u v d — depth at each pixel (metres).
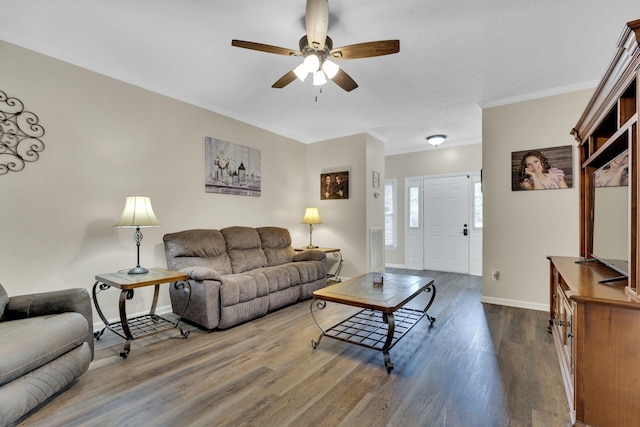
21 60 2.46
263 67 2.91
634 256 1.50
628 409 1.40
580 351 1.48
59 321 1.91
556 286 2.57
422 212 6.32
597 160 2.38
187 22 2.23
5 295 2.05
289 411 1.71
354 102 3.79
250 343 2.62
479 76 3.08
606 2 2.01
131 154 3.14
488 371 2.15
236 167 4.25
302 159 5.50
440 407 1.75
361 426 1.59
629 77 1.54
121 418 1.65
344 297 2.46
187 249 3.29
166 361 2.29
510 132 3.63
